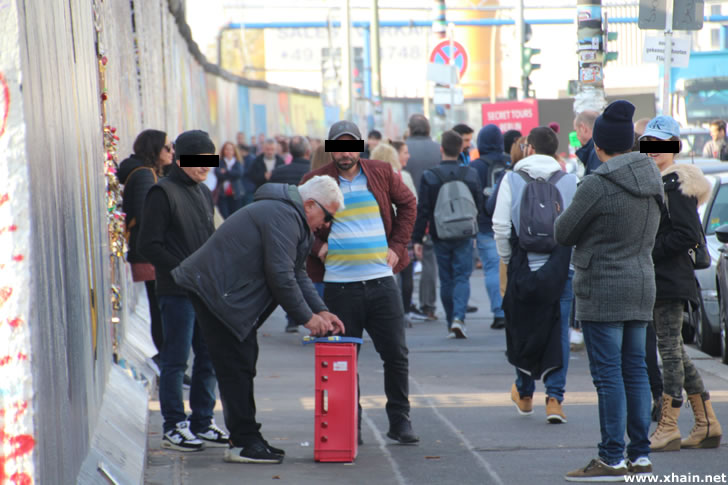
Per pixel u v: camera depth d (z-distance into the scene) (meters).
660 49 33.91
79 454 12.66
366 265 19.81
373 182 20.00
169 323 19.34
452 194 34.59
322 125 160.62
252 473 17.75
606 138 16.75
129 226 22.16
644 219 16.61
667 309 19.03
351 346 18.62
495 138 37.06
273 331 38.16
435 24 72.50
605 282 16.58
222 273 17.69
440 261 35.44
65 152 12.46
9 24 8.10
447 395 25.45
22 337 8.09
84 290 14.41
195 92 76.50
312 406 24.17
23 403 8.12
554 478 17.39
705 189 18.42
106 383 18.84
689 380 19.39
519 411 22.95
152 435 20.72
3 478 8.13
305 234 18.03
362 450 19.66
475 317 41.56
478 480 17.30
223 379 18.36
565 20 107.38
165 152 23.19
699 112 92.00
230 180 70.00
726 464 18.11
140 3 34.66
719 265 29.77
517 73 93.75
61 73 12.59
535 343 21.75
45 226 9.71
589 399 24.61
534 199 21.69
